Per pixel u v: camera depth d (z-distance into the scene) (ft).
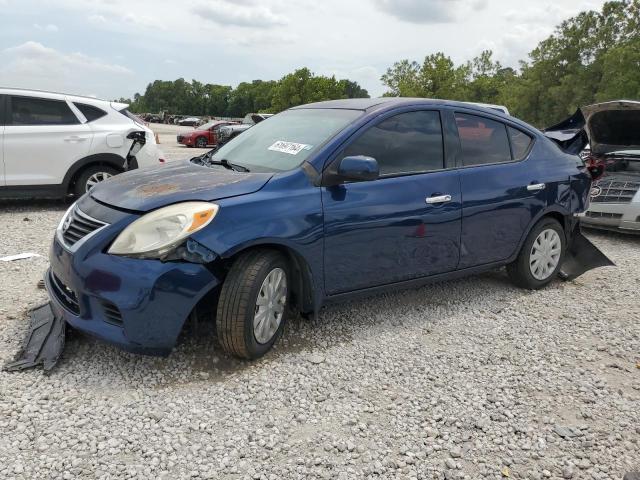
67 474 8.19
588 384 11.63
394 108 14.11
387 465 8.82
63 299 11.71
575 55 172.45
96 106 27.86
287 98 184.24
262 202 11.42
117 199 11.36
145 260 10.37
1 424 9.25
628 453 9.43
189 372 11.24
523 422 10.17
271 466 8.66
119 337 10.45
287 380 11.17
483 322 14.70
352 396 10.78
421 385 11.32
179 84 431.84
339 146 12.82
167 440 9.10
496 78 226.79
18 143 25.52
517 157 16.56
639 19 161.07
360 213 12.70
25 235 21.76
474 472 8.77
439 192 14.23
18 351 11.45
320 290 12.44
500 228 15.83
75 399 10.11
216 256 10.71
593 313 15.74
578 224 18.48
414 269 14.14
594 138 27.63
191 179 12.09
